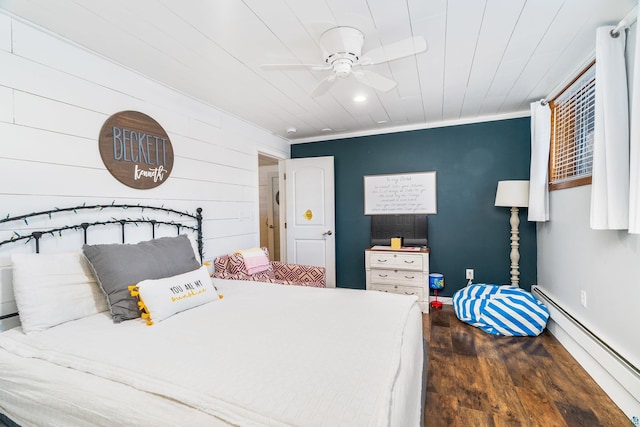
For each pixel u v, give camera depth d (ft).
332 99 9.40
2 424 3.94
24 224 5.34
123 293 5.32
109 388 3.26
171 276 6.21
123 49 6.29
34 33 5.45
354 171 13.94
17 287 4.81
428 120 12.12
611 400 6.03
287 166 14.60
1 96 5.05
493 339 8.94
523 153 11.48
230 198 10.54
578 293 7.78
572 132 8.52
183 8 5.02
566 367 7.28
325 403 2.84
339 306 5.76
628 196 5.45
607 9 5.27
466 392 6.37
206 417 2.75
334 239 13.89
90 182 6.33
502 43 6.36
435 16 5.40
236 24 5.50
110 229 6.73
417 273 11.66
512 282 11.19
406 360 4.01
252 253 10.21
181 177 8.56
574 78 7.76
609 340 6.33
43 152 5.58
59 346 4.19
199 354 3.83
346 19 5.41
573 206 8.05
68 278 5.31
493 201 11.91
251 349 3.95
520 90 9.03
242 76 7.62
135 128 7.25
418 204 12.94
